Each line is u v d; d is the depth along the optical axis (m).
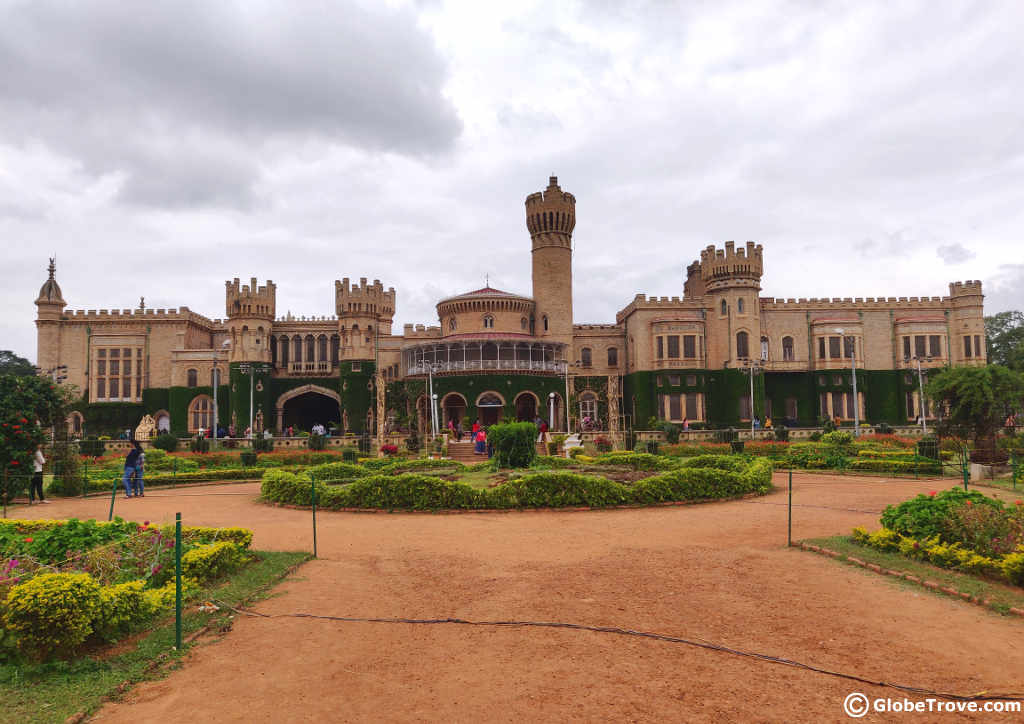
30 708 6.71
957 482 26.27
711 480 21.48
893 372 68.56
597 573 12.05
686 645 8.32
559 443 44.28
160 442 46.34
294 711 6.69
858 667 7.56
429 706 6.76
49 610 7.84
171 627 9.16
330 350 70.94
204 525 17.97
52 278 68.69
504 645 8.44
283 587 11.30
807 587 10.91
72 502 23.67
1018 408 29.53
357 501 20.56
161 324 68.94
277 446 50.88
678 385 66.25
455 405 63.28
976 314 69.75
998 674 7.30
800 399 68.75
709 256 68.88
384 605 10.22
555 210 69.56
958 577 11.01
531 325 70.56
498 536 15.85
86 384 67.69
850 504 20.34
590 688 7.12
